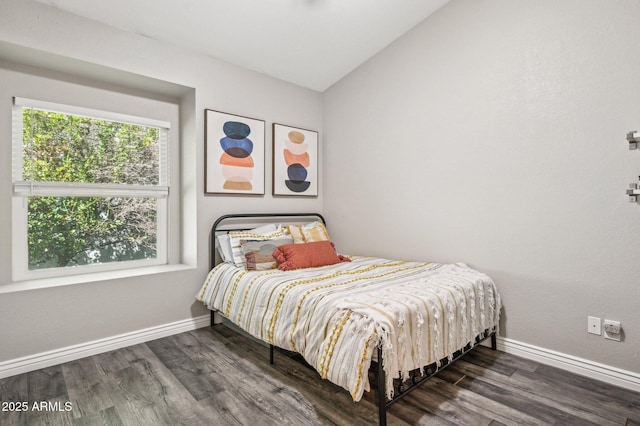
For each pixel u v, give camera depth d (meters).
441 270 2.43
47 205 2.46
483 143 2.50
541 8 2.21
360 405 1.74
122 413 1.68
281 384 1.96
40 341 2.15
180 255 3.10
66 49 2.21
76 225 2.58
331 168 3.77
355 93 3.47
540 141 2.22
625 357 1.92
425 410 1.69
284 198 3.53
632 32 1.88
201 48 2.81
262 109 3.31
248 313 2.26
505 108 2.38
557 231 2.16
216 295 2.65
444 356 1.81
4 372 2.02
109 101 2.68
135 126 2.86
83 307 2.32
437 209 2.80
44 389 1.90
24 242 2.35
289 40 2.89
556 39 2.15
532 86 2.26
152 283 2.63
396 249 3.12
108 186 2.69
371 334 1.47
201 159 2.90
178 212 3.08
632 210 1.89
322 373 1.59
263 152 3.30
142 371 2.11
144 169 2.91
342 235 3.66
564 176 2.13
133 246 2.87
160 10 2.34
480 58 2.51
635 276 1.89
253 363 2.23
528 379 2.01
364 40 3.03
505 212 2.40
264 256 2.69
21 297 2.09
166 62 2.67
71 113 2.50
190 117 2.91
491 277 2.47
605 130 1.98
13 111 2.30
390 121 3.14
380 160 3.24
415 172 2.95
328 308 1.72
